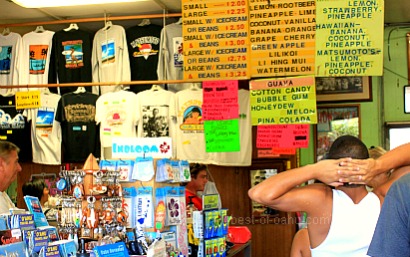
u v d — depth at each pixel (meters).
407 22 7.14
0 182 4.11
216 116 4.64
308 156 7.51
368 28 4.37
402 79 7.25
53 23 5.69
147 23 6.04
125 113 5.92
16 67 6.06
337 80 7.46
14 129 6.08
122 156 3.94
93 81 6.09
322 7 4.42
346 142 2.59
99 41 6.06
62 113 6.03
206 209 4.37
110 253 2.87
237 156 6.25
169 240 3.73
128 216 3.71
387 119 7.31
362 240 2.48
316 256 2.55
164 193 3.80
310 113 4.46
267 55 4.52
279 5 4.50
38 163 6.26
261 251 6.95
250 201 7.04
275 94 4.52
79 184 3.25
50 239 2.87
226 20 4.59
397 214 1.88
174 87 6.12
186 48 4.65
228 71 4.59
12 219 2.77
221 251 4.36
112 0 5.12
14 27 6.37
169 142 3.94
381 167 2.55
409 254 1.88
